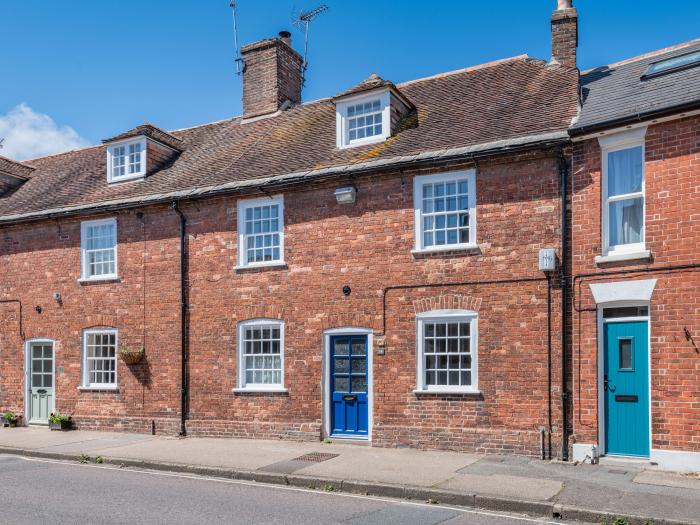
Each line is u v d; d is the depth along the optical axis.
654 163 10.59
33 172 21.16
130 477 10.80
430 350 12.59
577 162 11.44
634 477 9.69
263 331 14.46
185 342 15.16
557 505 8.23
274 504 8.77
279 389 13.95
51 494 9.41
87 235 16.89
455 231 12.62
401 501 9.02
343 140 14.49
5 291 17.88
